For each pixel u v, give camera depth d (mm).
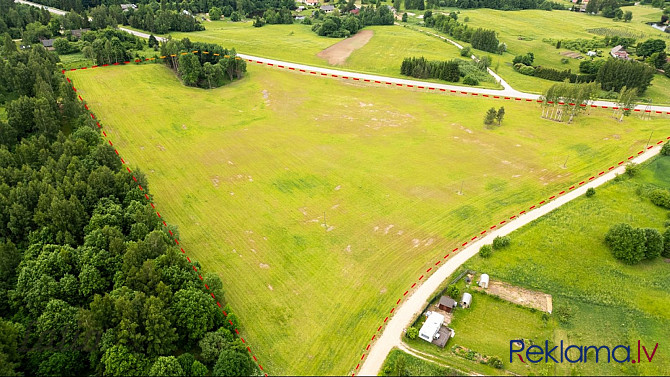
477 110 115438
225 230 69312
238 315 53969
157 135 99062
